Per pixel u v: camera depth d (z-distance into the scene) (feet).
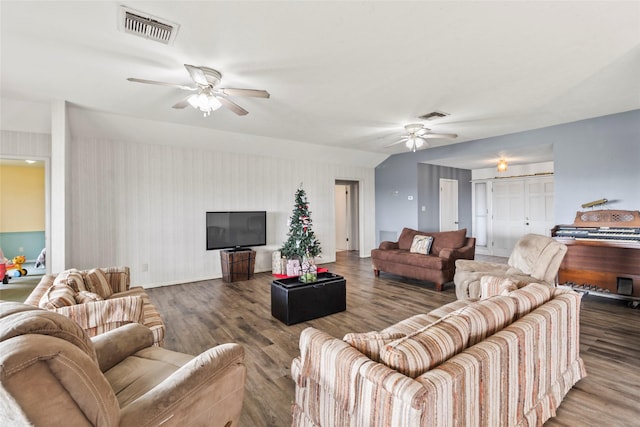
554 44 7.36
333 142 18.71
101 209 14.32
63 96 10.73
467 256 15.33
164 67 8.45
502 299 5.44
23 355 2.38
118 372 4.73
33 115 11.99
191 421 3.86
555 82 9.70
